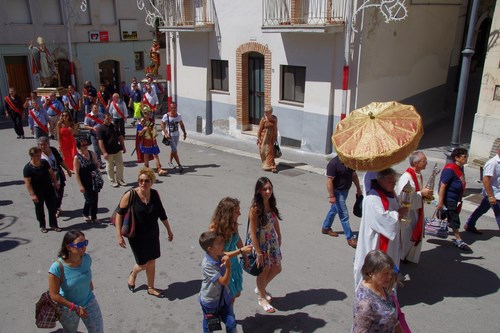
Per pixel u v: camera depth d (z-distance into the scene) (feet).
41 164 25.03
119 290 19.81
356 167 16.81
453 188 22.03
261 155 37.35
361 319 10.95
